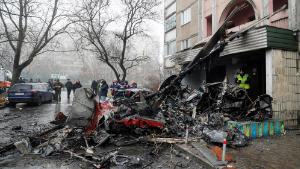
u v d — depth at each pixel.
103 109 9.68
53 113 15.38
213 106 10.57
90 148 7.64
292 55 11.27
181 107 11.50
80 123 8.63
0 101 19.48
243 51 11.84
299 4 11.57
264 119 9.92
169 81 13.58
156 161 6.79
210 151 7.07
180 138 8.55
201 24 21.69
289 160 6.51
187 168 6.23
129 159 6.64
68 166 6.39
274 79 10.78
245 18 17.33
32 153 7.40
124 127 9.59
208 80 17.22
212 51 12.84
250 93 14.21
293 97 11.21
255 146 7.91
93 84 25.47
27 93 19.25
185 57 16.62
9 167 6.29
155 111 10.79
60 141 7.88
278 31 10.96
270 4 14.01
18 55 23.75
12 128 10.41
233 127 8.85
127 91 16.25
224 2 18.23
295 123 11.21
